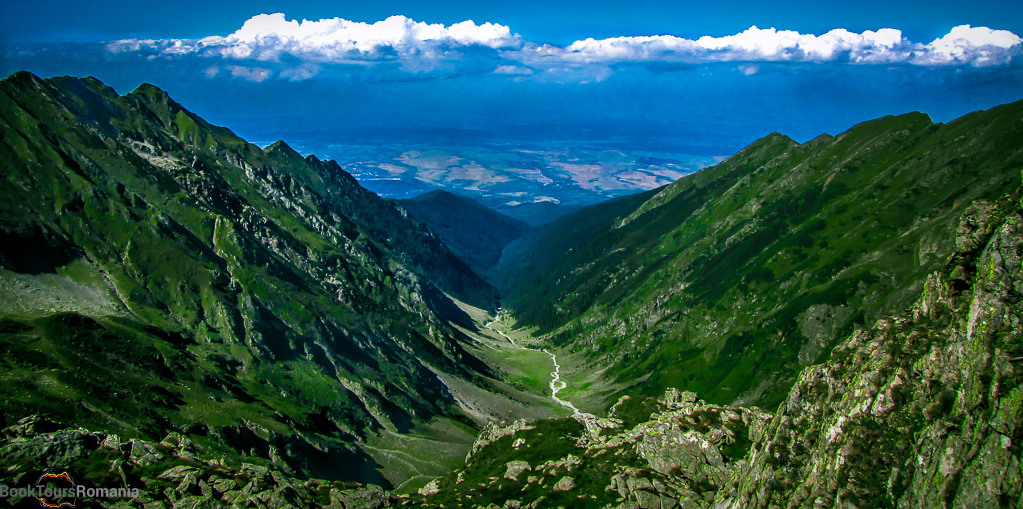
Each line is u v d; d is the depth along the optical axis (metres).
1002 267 49.22
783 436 62.75
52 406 131.50
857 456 52.50
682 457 95.00
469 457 145.25
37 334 164.62
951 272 57.09
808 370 64.94
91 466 84.00
